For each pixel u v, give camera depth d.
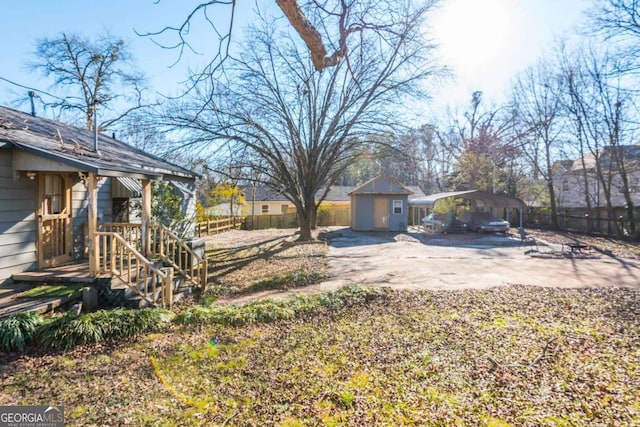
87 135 9.82
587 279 8.52
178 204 11.47
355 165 20.86
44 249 6.65
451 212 20.98
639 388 3.28
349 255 12.66
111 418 2.94
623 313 5.67
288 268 10.18
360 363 3.96
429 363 3.91
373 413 2.99
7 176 5.77
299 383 3.53
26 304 4.96
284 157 16.61
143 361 4.03
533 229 22.77
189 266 9.12
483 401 3.14
